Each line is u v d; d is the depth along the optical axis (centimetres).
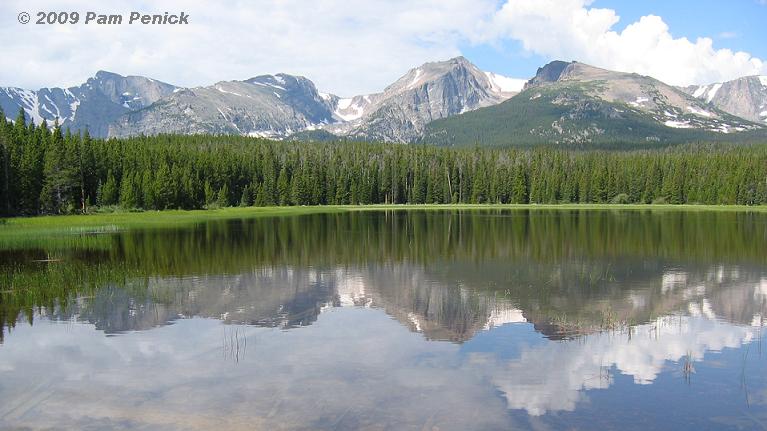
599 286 2988
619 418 1308
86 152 11075
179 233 6384
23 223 7912
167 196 11731
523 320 2250
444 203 16988
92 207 10512
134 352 1822
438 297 2702
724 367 1669
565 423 1279
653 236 5697
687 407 1374
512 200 16800
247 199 14662
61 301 2611
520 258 4088
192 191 12569
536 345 1894
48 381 1562
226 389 1483
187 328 2123
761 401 1408
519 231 6397
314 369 1641
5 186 9069
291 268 3641
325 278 3250
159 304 2544
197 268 3634
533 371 1627
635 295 2755
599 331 2077
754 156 16425
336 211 12862
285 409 1347
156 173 11725
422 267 3672
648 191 16338
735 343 1927
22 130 11094
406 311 2403
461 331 2073
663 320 2252
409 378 1563
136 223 8275
